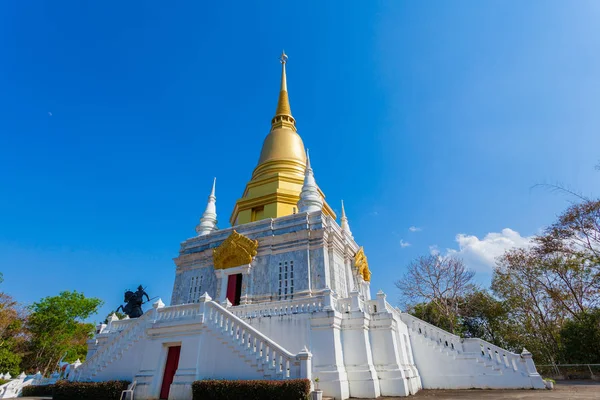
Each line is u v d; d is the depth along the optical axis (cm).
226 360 1520
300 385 1211
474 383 1975
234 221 3528
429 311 3912
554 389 1809
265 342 1465
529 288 3550
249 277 2577
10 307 3947
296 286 2381
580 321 2869
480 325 3956
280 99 4528
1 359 3616
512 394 1617
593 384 2123
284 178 3369
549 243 3234
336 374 1507
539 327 3503
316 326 1662
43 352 4344
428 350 2159
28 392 2405
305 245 2520
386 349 1720
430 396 1603
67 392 1659
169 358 1694
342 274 2705
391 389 1606
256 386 1263
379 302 1891
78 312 4562
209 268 2855
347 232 3275
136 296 2820
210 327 1630
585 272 3103
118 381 1636
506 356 2009
